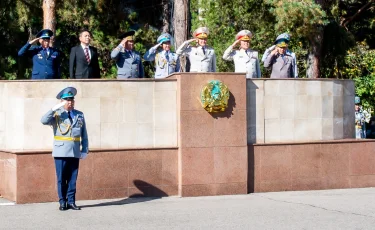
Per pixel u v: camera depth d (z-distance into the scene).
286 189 14.84
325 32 26.52
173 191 14.12
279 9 22.12
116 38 24.80
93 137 13.82
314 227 10.97
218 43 24.17
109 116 13.91
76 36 25.45
